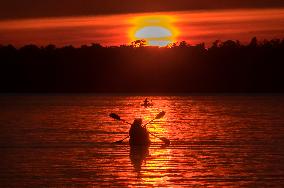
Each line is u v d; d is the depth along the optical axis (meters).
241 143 109.00
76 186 72.38
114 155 94.69
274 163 87.00
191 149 101.19
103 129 137.00
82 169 82.62
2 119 176.50
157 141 111.31
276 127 142.25
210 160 89.69
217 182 74.25
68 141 112.56
